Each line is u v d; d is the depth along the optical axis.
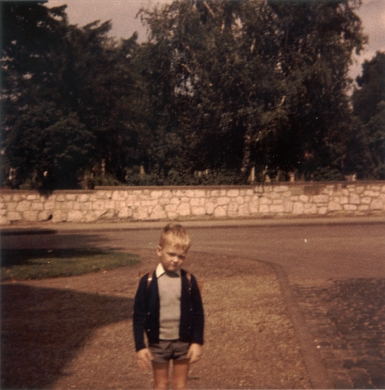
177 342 3.72
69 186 28.59
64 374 5.08
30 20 21.66
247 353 5.60
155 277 3.73
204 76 27.83
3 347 5.89
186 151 30.70
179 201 23.45
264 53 27.80
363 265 11.25
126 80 35.88
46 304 7.96
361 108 56.41
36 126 26.02
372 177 48.66
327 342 5.82
